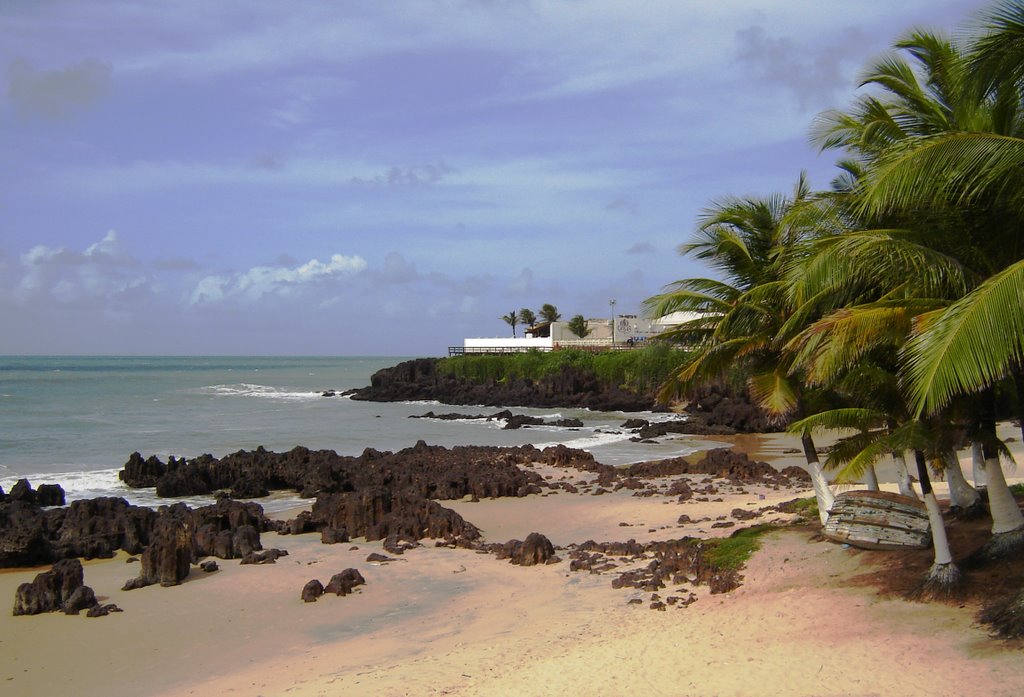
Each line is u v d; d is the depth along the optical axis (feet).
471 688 46.37
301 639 61.93
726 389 260.01
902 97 56.39
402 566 82.43
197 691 51.21
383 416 276.21
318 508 105.09
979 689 38.45
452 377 363.35
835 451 58.44
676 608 60.18
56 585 70.64
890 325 45.27
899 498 63.52
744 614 55.72
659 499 114.11
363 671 52.06
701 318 73.87
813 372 48.88
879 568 58.75
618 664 48.67
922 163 39.73
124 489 133.80
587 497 119.75
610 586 69.51
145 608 70.23
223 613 68.69
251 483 130.11
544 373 323.78
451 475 127.13
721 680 44.27
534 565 80.43
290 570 81.66
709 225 70.54
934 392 35.58
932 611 49.44
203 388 452.76
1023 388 51.11
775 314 67.31
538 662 50.65
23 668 57.00
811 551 66.23
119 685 53.62
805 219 58.70
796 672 44.04
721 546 74.69
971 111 47.96
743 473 134.31
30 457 167.94
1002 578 50.42
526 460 156.76
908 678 41.06
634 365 297.12
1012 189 44.21
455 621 64.13
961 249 49.57
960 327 35.73
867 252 46.73
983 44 38.88
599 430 229.04
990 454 53.62
